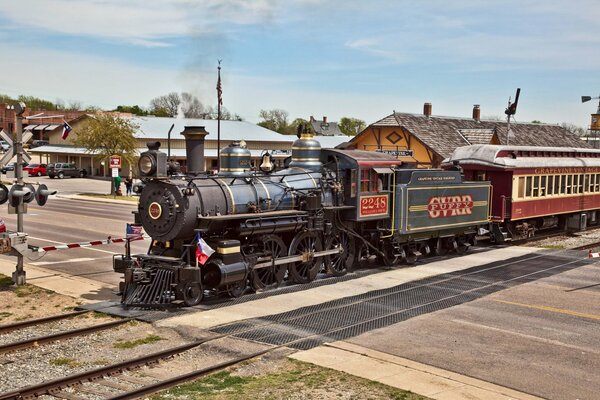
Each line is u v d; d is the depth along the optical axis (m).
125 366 8.73
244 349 9.55
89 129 45.47
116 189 42.12
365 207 16.02
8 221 26.31
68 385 8.08
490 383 8.29
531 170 23.45
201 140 13.62
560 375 8.67
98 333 10.47
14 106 13.85
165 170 12.62
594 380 8.51
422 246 18.80
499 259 18.61
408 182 17.34
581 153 28.47
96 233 22.73
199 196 12.62
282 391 7.90
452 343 10.03
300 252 14.59
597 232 27.31
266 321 11.11
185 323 10.91
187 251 12.38
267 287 13.87
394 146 39.66
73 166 60.78
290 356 9.26
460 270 16.64
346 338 10.19
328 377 8.39
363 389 7.97
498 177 22.62
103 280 14.71
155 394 7.80
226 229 13.14
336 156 16.03
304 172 15.40
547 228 27.09
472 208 20.11
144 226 12.84
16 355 9.30
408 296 13.33
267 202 13.88
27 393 7.69
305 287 14.18
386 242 17.22
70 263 16.91
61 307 12.23
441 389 8.02
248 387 8.04
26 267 16.22
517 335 10.57
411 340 10.14
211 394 7.80
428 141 37.94
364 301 12.79
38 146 67.56
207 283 12.77
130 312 11.68
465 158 23.11
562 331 10.86
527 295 13.58
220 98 37.91
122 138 44.28
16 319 11.42
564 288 14.36
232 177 13.71
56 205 34.69
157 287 12.19
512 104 29.97
